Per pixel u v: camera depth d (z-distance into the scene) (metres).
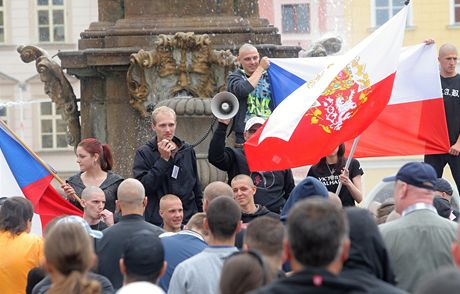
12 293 12.04
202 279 10.18
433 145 14.90
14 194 14.73
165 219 12.73
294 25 47.31
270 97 15.45
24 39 60.06
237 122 15.34
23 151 14.74
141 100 18.16
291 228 7.62
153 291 7.72
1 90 59.88
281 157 13.06
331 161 14.70
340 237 7.59
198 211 14.95
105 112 18.62
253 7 18.56
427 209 10.13
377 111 13.18
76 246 8.45
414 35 52.09
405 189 10.15
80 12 60.16
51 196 14.74
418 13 51.94
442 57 16.59
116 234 11.49
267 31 18.33
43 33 60.22
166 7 18.38
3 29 60.00
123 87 18.39
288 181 14.81
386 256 8.91
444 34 52.00
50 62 18.94
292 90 15.41
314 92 13.14
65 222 8.66
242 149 14.83
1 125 14.62
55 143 59.84
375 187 49.19
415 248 10.04
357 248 8.86
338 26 47.94
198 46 17.92
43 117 59.97
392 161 50.19
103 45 18.48
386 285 7.96
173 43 17.92
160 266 9.10
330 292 7.48
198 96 18.00
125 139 18.38
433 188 10.15
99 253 11.48
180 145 14.77
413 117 14.85
